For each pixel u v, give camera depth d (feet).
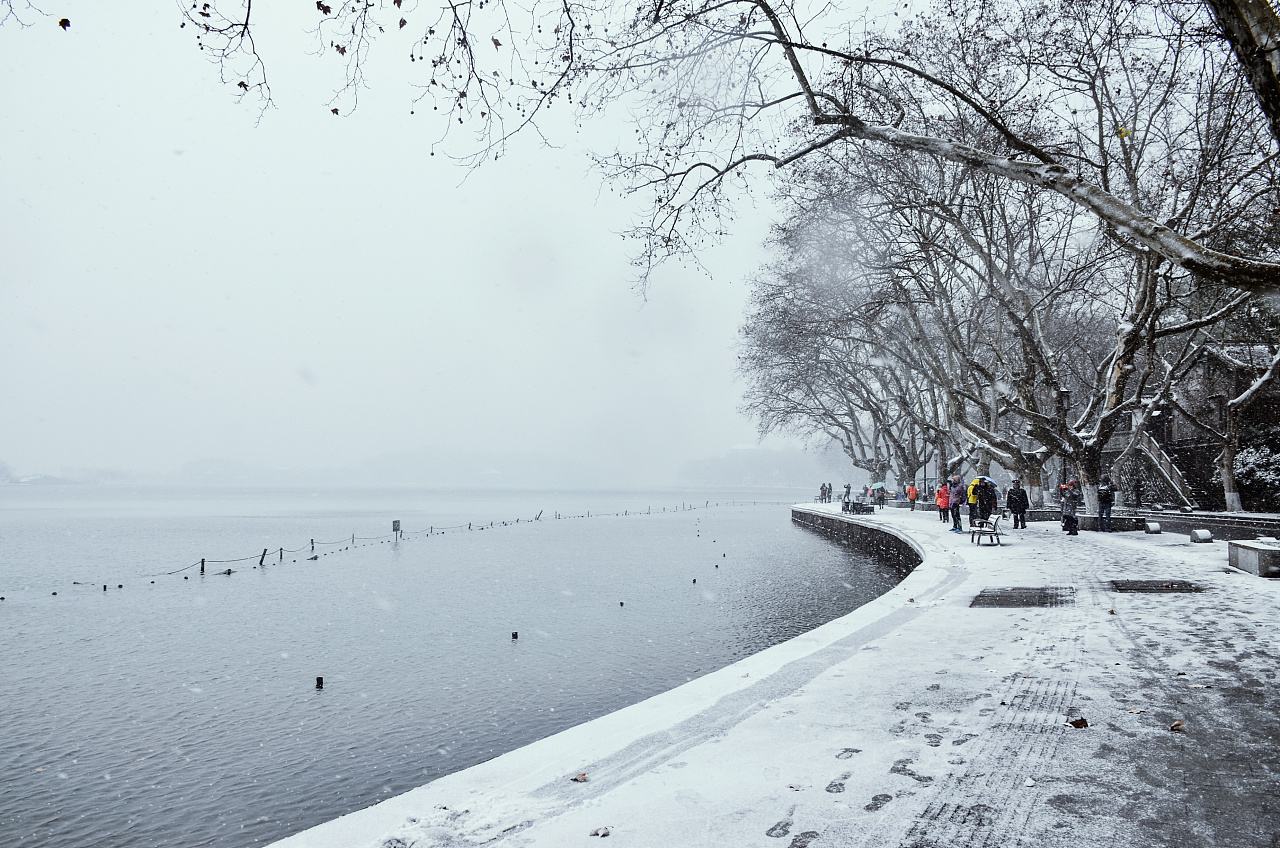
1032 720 18.92
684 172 30.83
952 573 51.34
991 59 57.52
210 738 41.39
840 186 69.00
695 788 15.01
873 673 24.12
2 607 87.97
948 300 96.53
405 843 12.78
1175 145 68.74
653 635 63.72
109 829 30.68
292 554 147.43
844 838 12.61
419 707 45.70
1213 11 16.99
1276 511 133.08
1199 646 26.73
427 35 19.52
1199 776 15.05
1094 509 86.94
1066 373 149.59
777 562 114.93
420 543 171.01
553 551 147.95
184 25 16.33
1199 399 148.46
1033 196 82.99
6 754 39.17
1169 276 77.77
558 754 17.29
